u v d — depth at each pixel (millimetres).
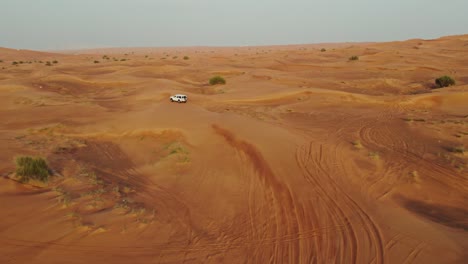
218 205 10688
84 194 10609
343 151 15312
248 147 15086
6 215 8609
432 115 24078
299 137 17203
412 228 8883
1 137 17938
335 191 11312
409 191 11484
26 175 10758
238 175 12891
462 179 12344
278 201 10750
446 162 14008
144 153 16734
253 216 9898
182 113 23594
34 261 7082
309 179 12172
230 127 18344
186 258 7789
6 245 7473
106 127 21344
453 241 8211
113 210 9766
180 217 9867
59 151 16500
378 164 13844
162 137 19141
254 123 19156
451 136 17938
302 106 28906
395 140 17531
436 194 11297
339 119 23250
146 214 9797
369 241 8359
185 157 15125
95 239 8125
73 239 8000
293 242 8477
